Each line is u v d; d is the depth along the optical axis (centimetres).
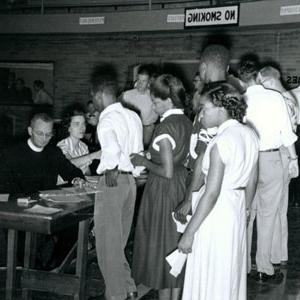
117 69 1082
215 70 363
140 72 670
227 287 299
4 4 1165
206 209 289
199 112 348
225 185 295
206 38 978
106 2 1085
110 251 390
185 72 1008
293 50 888
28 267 405
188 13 837
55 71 1145
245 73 454
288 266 523
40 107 1164
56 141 587
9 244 364
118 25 972
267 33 913
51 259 455
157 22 930
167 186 364
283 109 453
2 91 1190
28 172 429
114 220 387
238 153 287
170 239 361
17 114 1184
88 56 1110
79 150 517
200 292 304
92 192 401
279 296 443
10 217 329
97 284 461
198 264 304
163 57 1030
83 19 1009
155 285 364
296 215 739
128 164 392
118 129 384
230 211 296
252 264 524
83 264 379
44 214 327
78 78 1124
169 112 364
